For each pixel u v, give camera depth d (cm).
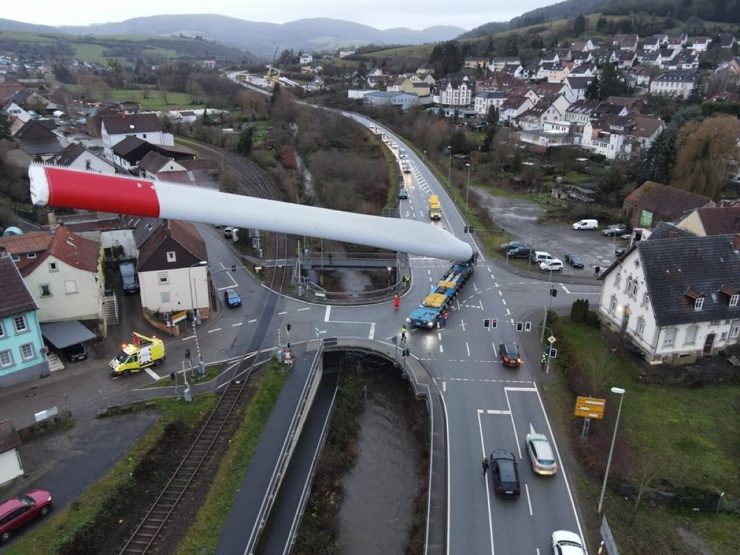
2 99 16712
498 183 12562
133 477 3844
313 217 2942
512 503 3641
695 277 5247
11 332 4722
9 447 3672
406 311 6328
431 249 3812
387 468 4344
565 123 15775
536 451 3922
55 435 4206
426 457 4241
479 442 4206
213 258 7750
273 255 7881
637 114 14662
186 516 3603
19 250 5462
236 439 4269
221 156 12925
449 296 6347
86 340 5219
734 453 4166
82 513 3503
